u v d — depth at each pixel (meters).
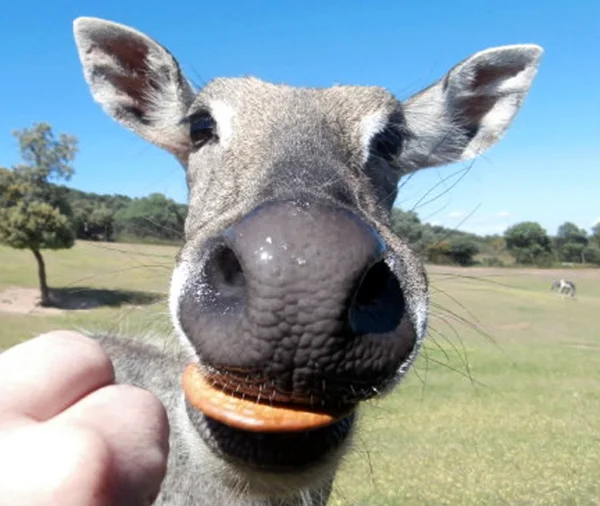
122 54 0.42
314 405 0.17
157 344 0.37
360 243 0.16
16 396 0.11
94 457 0.09
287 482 0.19
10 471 0.09
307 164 0.24
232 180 0.27
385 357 0.17
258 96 0.32
